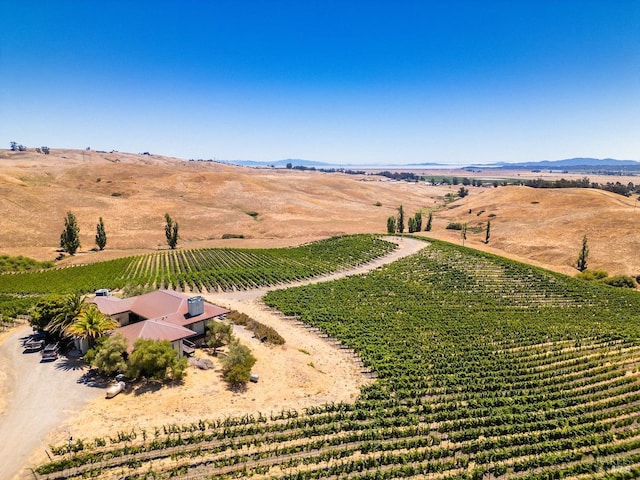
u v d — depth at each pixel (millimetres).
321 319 70250
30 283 86562
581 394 48094
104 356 43312
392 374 51938
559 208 188750
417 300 85375
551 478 33688
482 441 37656
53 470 31438
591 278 111625
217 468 32938
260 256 121062
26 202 167000
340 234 165875
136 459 33188
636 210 159625
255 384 46562
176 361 44594
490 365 55406
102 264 105812
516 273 108125
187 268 107562
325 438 37938
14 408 38875
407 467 33625
